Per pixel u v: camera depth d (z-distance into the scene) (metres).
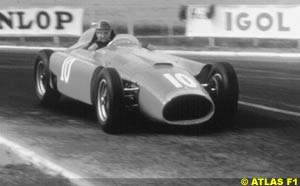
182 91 23.50
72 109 29.83
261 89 37.03
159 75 24.53
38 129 25.09
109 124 23.94
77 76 27.28
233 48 65.19
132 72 25.28
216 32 66.31
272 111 29.75
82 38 30.94
